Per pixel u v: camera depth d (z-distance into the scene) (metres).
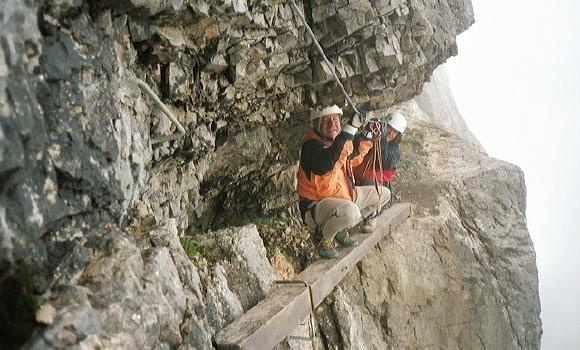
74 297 1.90
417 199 6.71
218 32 2.98
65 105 1.98
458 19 6.20
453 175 7.14
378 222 5.52
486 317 6.16
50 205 1.91
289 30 3.57
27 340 1.74
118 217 2.33
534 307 6.70
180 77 3.01
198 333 2.53
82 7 2.10
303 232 5.34
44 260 1.90
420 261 5.90
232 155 4.60
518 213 7.23
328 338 4.54
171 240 2.74
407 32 4.74
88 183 2.07
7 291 1.70
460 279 6.07
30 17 1.82
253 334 2.94
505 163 7.54
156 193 3.46
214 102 3.49
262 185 5.35
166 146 3.21
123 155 2.29
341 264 4.34
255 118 4.29
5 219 1.72
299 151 5.36
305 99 4.49
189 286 2.65
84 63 2.08
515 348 6.34
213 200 5.02
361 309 5.34
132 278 2.15
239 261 3.70
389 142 5.02
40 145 1.85
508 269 6.60
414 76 5.75
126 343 2.01
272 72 3.76
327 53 4.12
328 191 4.32
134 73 2.73
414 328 5.58
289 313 3.38
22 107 1.76
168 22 2.67
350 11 3.84
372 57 4.32
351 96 4.65
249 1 3.09
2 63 1.69
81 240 2.11
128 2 2.31
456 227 6.35
